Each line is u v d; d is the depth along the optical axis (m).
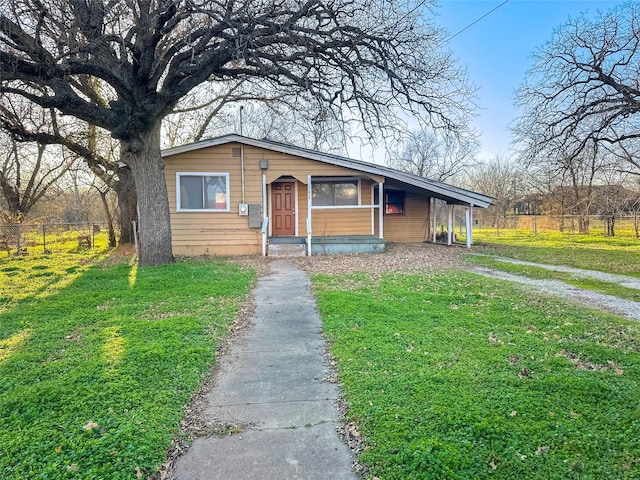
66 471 2.55
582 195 30.25
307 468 2.66
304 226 15.91
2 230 17.83
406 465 2.61
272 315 6.32
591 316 6.04
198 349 4.62
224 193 13.66
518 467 2.57
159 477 2.59
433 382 3.75
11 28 7.74
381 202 14.54
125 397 3.52
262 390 3.83
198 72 10.06
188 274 9.36
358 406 3.38
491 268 10.92
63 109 9.12
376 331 5.27
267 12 9.30
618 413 3.19
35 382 3.84
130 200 18.66
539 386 3.66
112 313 6.19
